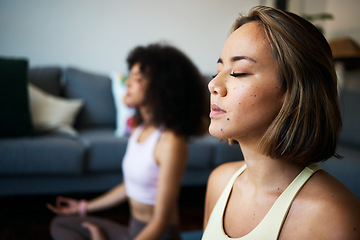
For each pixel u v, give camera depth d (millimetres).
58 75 2883
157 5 3354
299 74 405
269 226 405
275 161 432
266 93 414
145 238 1050
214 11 3562
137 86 1206
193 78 1236
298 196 406
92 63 3201
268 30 417
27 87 2393
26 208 2281
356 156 2193
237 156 2514
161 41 1314
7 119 2217
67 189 2225
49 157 2098
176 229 1193
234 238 440
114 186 2338
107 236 1118
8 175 2074
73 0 3068
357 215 366
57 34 3061
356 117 2615
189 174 2475
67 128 2535
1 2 2861
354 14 3588
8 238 1835
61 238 1111
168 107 1155
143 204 1187
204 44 3576
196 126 1223
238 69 422
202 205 2479
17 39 2945
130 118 2598
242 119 421
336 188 394
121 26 3252
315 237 375
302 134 408
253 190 456
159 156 1140
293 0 3686
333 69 431
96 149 2254
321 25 3846
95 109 2916
